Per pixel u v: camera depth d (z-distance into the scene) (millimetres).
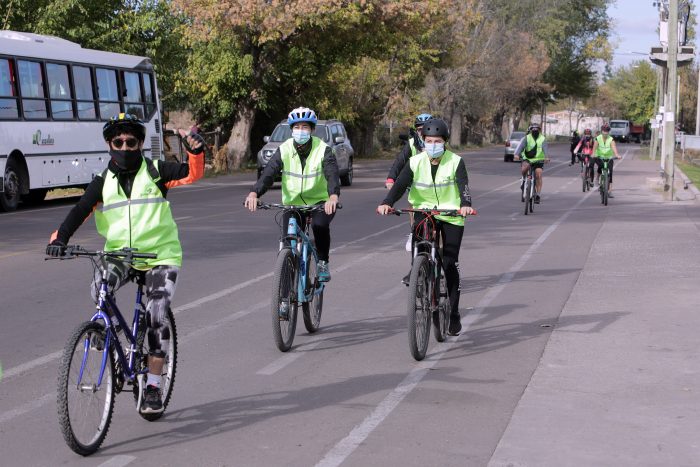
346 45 56875
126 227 7918
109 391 7547
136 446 7574
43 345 11156
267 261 18094
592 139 39281
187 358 10602
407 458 7293
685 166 66000
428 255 10812
